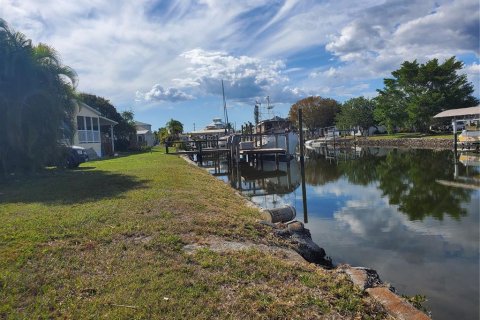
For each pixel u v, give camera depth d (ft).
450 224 38.47
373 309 14.46
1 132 48.62
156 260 17.66
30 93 50.29
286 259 19.74
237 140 110.52
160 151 134.21
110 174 50.60
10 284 15.17
